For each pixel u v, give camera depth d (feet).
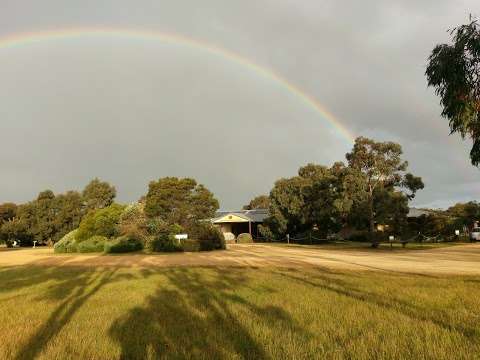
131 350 18.10
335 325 22.16
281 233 185.57
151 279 47.32
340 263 69.36
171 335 20.52
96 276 52.39
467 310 26.68
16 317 25.70
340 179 143.02
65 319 24.93
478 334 20.21
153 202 163.73
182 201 167.73
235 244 166.81
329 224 166.71
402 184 138.82
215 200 175.32
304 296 32.27
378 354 16.99
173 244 109.81
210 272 54.95
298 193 174.19
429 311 26.18
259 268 60.75
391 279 44.14
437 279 44.14
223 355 17.03
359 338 19.42
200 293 35.06
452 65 38.58
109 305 29.66
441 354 16.87
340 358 16.49
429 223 166.09
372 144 137.08
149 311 27.04
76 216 222.28
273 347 18.03
